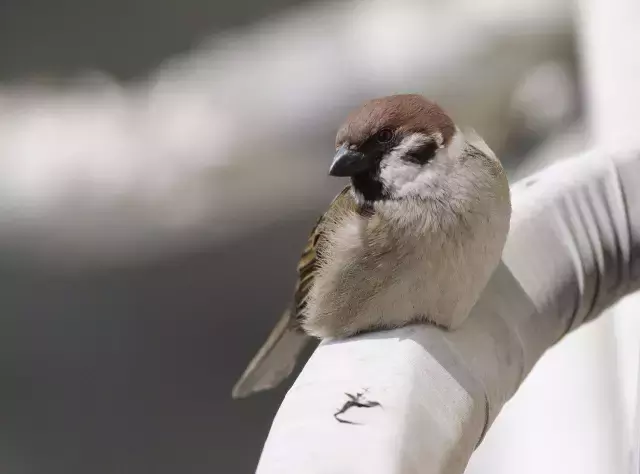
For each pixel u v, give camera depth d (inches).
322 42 455.5
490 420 123.7
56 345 426.6
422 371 116.0
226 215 436.1
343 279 139.9
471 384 119.4
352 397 107.3
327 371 115.1
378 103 139.8
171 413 402.0
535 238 142.2
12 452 390.3
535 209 144.7
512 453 227.1
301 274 157.5
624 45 209.2
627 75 203.8
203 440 390.3
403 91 432.1
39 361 422.9
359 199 140.1
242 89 447.8
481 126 431.2
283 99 439.8
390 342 122.8
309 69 445.4
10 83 487.2
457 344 126.8
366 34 447.5
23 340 426.6
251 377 181.9
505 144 430.6
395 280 134.6
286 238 438.9
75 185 429.7
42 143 442.0
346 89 436.8
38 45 500.1
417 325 132.3
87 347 425.4
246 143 433.7
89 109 461.7
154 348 425.4
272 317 431.8
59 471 381.1
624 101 198.4
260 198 436.1
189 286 437.7
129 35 497.0
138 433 395.2
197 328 430.6
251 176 434.9
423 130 135.9
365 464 96.8
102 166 432.8
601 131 213.8
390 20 448.5
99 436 395.2
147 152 436.5
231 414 399.5
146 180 431.8
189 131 438.6
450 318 133.1
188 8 499.5
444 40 434.9
